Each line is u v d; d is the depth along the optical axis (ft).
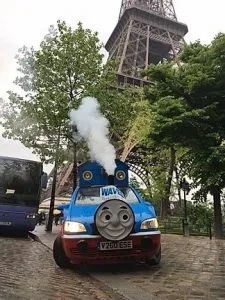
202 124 66.39
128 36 197.26
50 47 69.31
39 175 62.90
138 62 195.93
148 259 27.96
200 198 76.79
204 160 68.85
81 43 69.00
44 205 123.44
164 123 66.64
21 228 61.16
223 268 28.35
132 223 25.13
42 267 29.40
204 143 68.03
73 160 68.44
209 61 70.69
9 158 62.34
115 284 21.94
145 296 18.90
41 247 46.09
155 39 206.80
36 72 68.54
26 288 21.03
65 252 26.40
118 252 25.55
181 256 35.50
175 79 70.74
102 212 25.02
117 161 32.04
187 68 71.77
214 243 52.16
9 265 29.30
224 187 71.36
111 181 31.63
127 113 69.31
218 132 67.97
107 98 66.85
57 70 68.13
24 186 61.67
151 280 23.38
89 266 29.30
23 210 60.75
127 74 184.03
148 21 209.67
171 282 22.75
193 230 88.07
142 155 132.36
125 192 30.83
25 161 62.80
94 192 30.45
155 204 120.16
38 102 66.03
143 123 92.94
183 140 69.87
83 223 26.03
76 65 68.39
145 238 25.80
